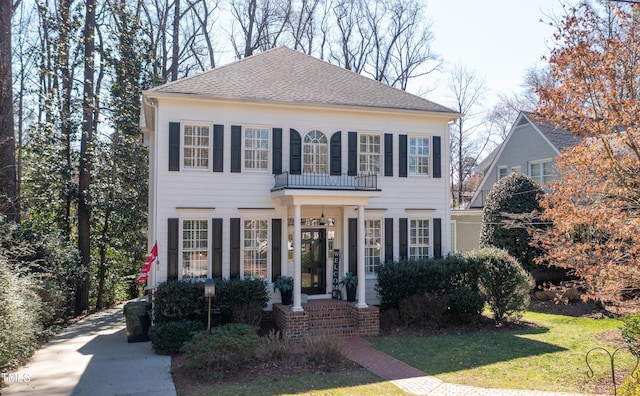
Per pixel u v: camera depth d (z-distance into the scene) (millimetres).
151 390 9195
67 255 17500
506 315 15578
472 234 27266
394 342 13195
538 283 20359
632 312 9562
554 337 13305
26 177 20672
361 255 14914
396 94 18375
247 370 10484
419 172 17766
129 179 21531
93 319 18422
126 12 22594
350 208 16562
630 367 10141
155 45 26094
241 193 15555
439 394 8781
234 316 13656
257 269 15727
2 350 9766
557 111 9320
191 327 12477
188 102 15078
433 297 14984
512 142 26812
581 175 9625
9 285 10438
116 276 23281
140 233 22406
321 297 16562
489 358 11312
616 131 9203
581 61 8789
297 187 14961
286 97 16016
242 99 15320
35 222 19656
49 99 19875
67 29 20359
